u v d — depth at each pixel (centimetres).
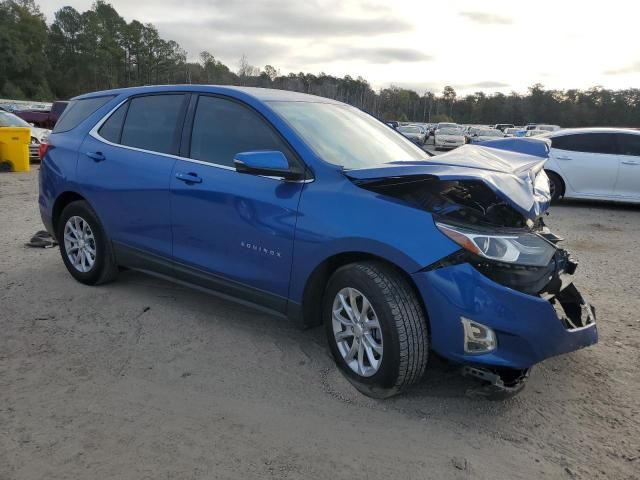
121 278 519
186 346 386
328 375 349
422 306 309
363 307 320
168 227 414
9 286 495
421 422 303
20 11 9681
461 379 347
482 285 288
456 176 288
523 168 348
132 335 401
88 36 10312
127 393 322
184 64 10562
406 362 304
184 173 400
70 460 261
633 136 1073
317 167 343
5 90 8788
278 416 304
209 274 393
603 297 527
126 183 437
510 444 287
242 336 404
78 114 508
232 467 261
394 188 321
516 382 314
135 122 453
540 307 293
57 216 514
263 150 367
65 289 489
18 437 277
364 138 405
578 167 1085
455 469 265
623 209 1105
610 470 269
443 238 294
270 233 351
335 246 322
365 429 294
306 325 358
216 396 323
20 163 1421
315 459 268
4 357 362
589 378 359
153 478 251
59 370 347
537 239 316
